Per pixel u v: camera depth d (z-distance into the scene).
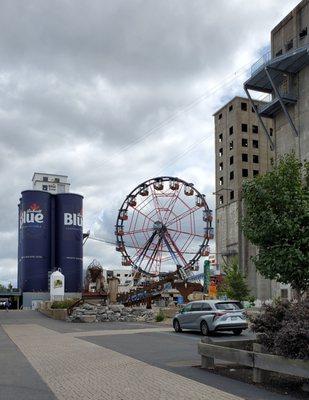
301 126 60.66
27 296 85.00
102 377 10.10
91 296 56.34
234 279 56.97
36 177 118.50
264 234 11.32
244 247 82.88
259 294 72.38
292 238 11.11
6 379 10.12
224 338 19.81
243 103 104.94
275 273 11.48
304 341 8.05
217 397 8.02
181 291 56.94
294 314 8.84
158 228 75.00
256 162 103.56
